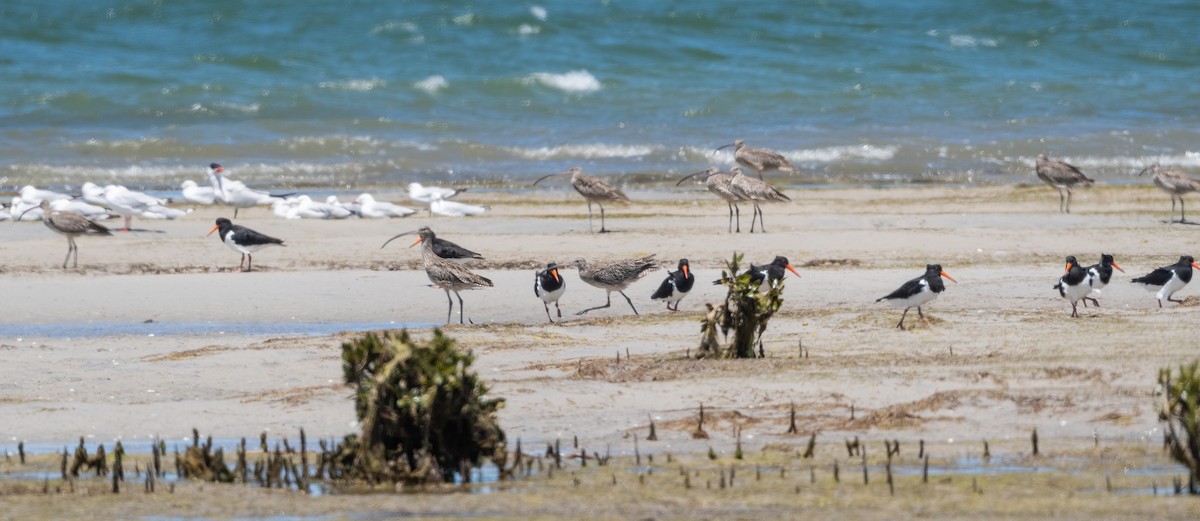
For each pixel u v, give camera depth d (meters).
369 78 47.38
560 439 11.38
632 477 10.11
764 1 55.97
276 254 22.81
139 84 45.28
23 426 11.96
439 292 19.61
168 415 12.33
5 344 15.68
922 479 9.93
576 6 54.84
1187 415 9.96
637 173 35.66
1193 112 44.16
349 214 27.66
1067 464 10.31
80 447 10.48
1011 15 56.00
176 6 53.31
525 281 20.38
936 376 13.14
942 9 56.47
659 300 18.78
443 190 29.55
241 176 35.12
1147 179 34.88
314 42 51.00
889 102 45.44
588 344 15.45
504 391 12.89
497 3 54.31
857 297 18.73
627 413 12.16
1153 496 9.45
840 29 54.09
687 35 52.69
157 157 37.31
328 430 11.81
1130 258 22.08
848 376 13.20
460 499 9.60
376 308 18.59
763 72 49.06
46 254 22.61
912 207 29.14
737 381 13.13
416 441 10.20
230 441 11.50
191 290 19.69
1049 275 20.48
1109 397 12.21
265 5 53.59
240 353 14.93
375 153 37.78
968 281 19.89
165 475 10.39
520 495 9.68
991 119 43.00
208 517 9.23
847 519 9.02
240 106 42.81
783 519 9.03
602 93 46.00
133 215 26.56
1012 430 11.32
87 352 15.22
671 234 24.58
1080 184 28.44
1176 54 52.72
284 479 10.19
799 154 38.03
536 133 40.62
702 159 37.88
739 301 14.08
